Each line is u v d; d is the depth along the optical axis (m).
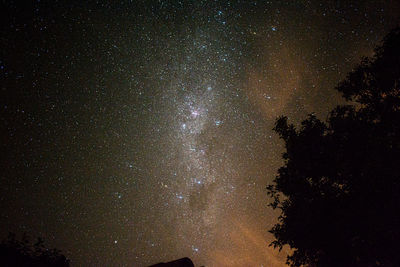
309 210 3.60
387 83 3.60
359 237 3.32
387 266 3.22
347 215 3.32
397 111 3.42
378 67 3.69
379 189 3.16
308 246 3.64
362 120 3.56
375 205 3.17
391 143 3.23
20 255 3.54
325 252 3.57
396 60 3.54
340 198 3.50
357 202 3.32
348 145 3.48
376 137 3.29
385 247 3.14
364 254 3.28
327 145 3.68
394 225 3.05
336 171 3.60
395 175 3.09
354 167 3.40
